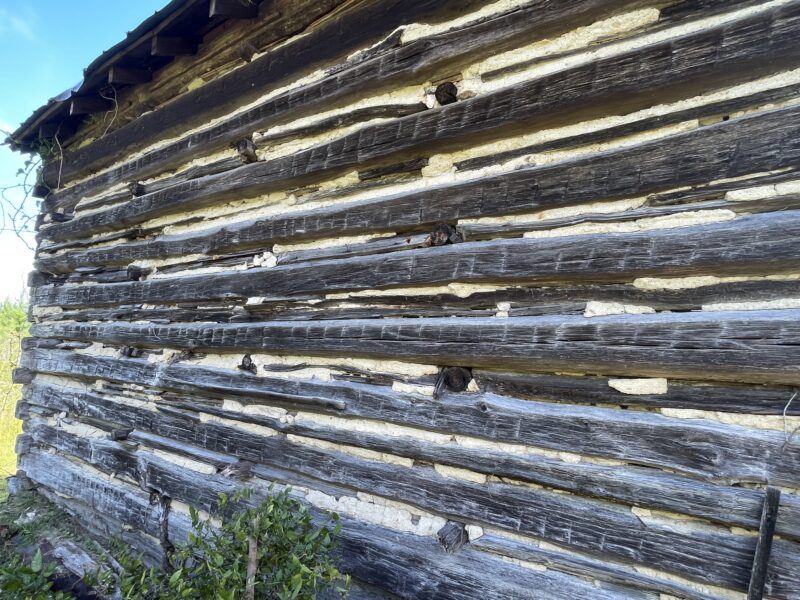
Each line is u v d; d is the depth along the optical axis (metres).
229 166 3.09
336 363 2.53
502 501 1.98
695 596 1.61
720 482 1.56
